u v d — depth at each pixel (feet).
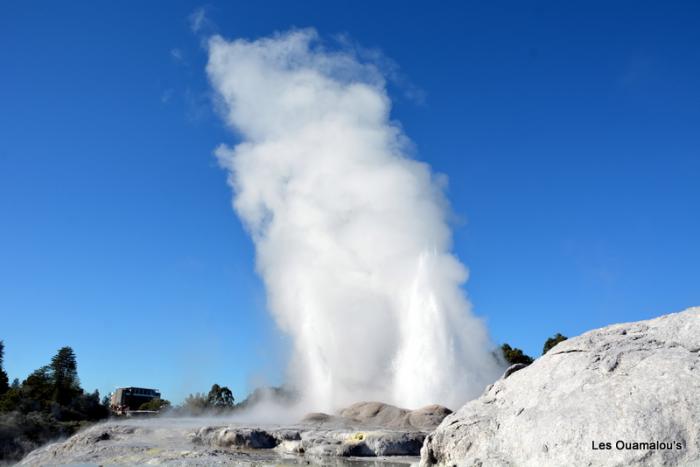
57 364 290.97
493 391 42.06
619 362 34.94
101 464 53.78
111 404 352.69
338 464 50.39
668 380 31.50
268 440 64.59
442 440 39.04
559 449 31.30
